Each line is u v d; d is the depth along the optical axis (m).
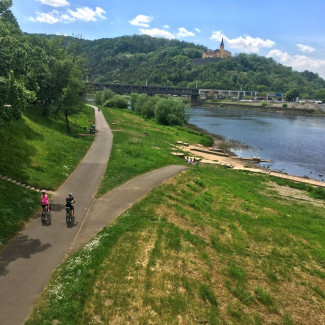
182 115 85.81
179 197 26.70
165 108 84.62
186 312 12.34
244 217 25.19
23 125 35.69
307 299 15.38
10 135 30.33
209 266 16.45
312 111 175.75
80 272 13.73
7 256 14.64
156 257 15.93
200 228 21.48
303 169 52.41
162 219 21.00
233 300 14.05
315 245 22.09
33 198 21.53
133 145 45.84
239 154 61.53
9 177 23.27
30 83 36.38
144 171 33.16
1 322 10.62
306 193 37.31
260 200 31.14
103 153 39.38
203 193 29.81
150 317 11.79
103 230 18.16
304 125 118.94
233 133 89.62
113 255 15.54
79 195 24.11
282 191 37.16
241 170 45.44
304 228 25.06
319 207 32.12
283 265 18.44
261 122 123.81
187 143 61.69
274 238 22.09
